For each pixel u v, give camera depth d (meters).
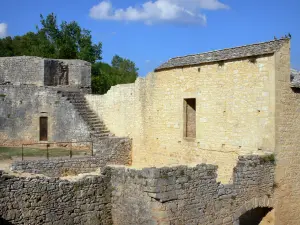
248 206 14.41
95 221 12.94
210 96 17.69
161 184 11.77
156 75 20.98
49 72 30.09
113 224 13.29
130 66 79.06
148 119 21.53
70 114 24.44
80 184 12.67
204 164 13.02
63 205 12.25
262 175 14.82
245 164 14.30
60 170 18.73
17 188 11.35
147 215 11.87
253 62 15.70
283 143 15.36
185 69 19.09
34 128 25.44
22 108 25.62
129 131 22.92
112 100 24.28
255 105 15.66
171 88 19.97
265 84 15.26
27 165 17.67
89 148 23.20
